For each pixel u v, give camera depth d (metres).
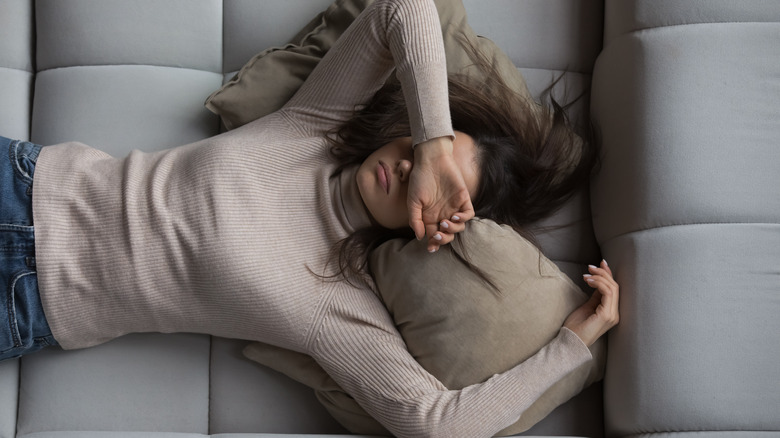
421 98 1.17
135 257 1.17
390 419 1.20
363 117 1.30
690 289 1.21
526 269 1.28
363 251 1.29
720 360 1.18
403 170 1.20
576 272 1.42
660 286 1.23
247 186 1.20
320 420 1.36
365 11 1.24
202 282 1.19
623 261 1.29
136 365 1.33
